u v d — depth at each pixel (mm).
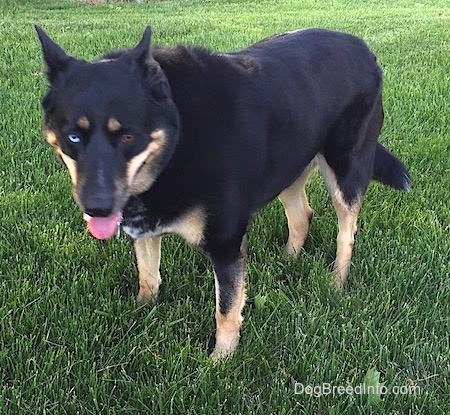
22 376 920
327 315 1046
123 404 895
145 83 830
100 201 775
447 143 1746
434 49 2988
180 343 991
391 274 1162
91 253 1232
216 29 3480
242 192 938
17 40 2945
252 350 992
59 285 1142
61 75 835
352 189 1185
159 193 880
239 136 917
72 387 923
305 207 1273
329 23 3930
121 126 799
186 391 896
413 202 1426
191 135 870
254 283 1178
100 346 988
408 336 1011
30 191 1458
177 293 1160
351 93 1133
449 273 1153
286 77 1015
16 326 1015
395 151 1707
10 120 1833
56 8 4797
